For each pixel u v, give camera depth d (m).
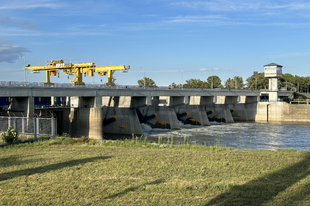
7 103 82.25
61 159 28.98
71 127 82.19
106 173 24.03
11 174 23.62
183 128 110.75
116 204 17.48
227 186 20.45
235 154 33.00
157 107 111.06
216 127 112.56
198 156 31.00
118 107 96.94
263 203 17.69
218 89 123.62
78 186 20.83
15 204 17.66
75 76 102.31
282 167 26.41
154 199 18.33
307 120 129.25
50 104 98.44
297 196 18.78
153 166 26.30
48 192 19.53
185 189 20.03
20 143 38.41
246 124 122.88
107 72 105.44
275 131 98.44
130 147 37.84
